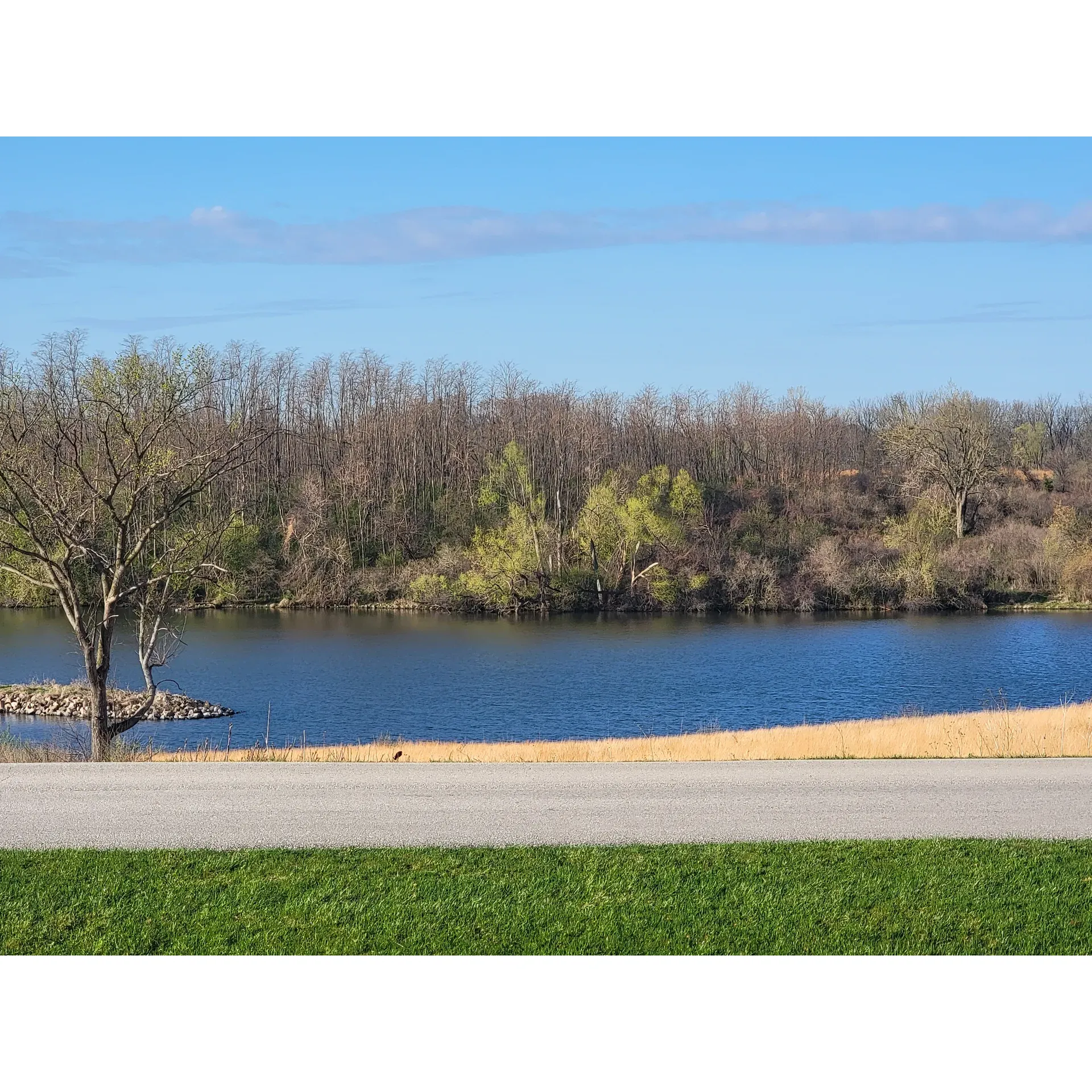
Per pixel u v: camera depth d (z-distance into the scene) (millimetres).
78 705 37094
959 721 24969
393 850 11602
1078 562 72312
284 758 19031
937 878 10484
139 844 12031
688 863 11039
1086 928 9336
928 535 72562
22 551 21031
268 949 9086
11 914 9742
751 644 54812
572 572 69875
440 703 39438
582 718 36812
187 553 24844
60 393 22344
